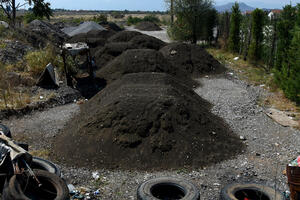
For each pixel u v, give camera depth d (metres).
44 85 13.09
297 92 11.27
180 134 7.61
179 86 11.18
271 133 8.83
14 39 18.52
